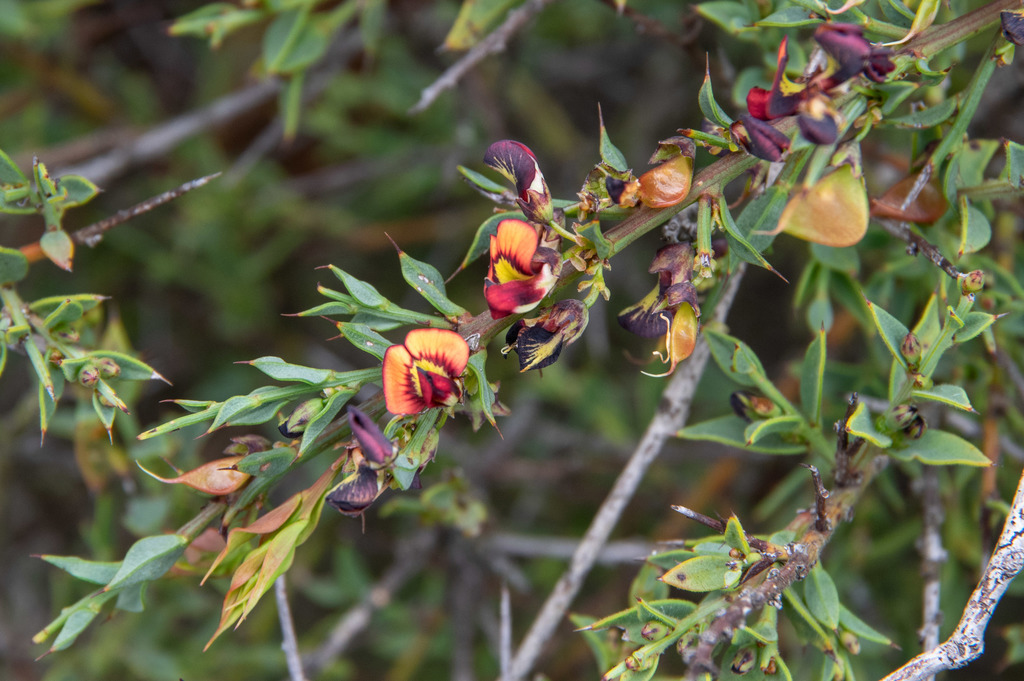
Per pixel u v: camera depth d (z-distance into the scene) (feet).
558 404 2.38
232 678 1.93
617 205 1.38
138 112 2.36
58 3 1.93
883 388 1.56
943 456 1.42
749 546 1.39
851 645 1.42
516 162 1.38
